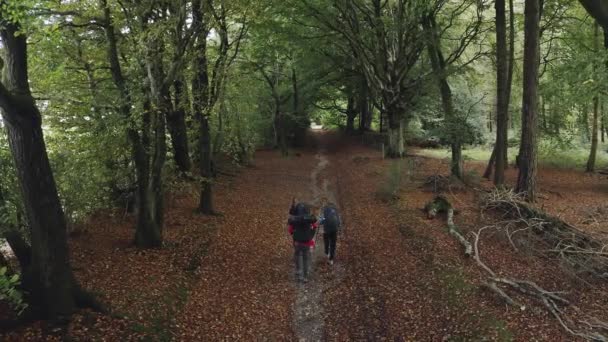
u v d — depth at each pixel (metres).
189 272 10.77
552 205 16.72
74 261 10.23
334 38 26.59
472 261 10.97
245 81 25.20
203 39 13.23
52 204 7.25
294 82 37.41
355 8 25.72
